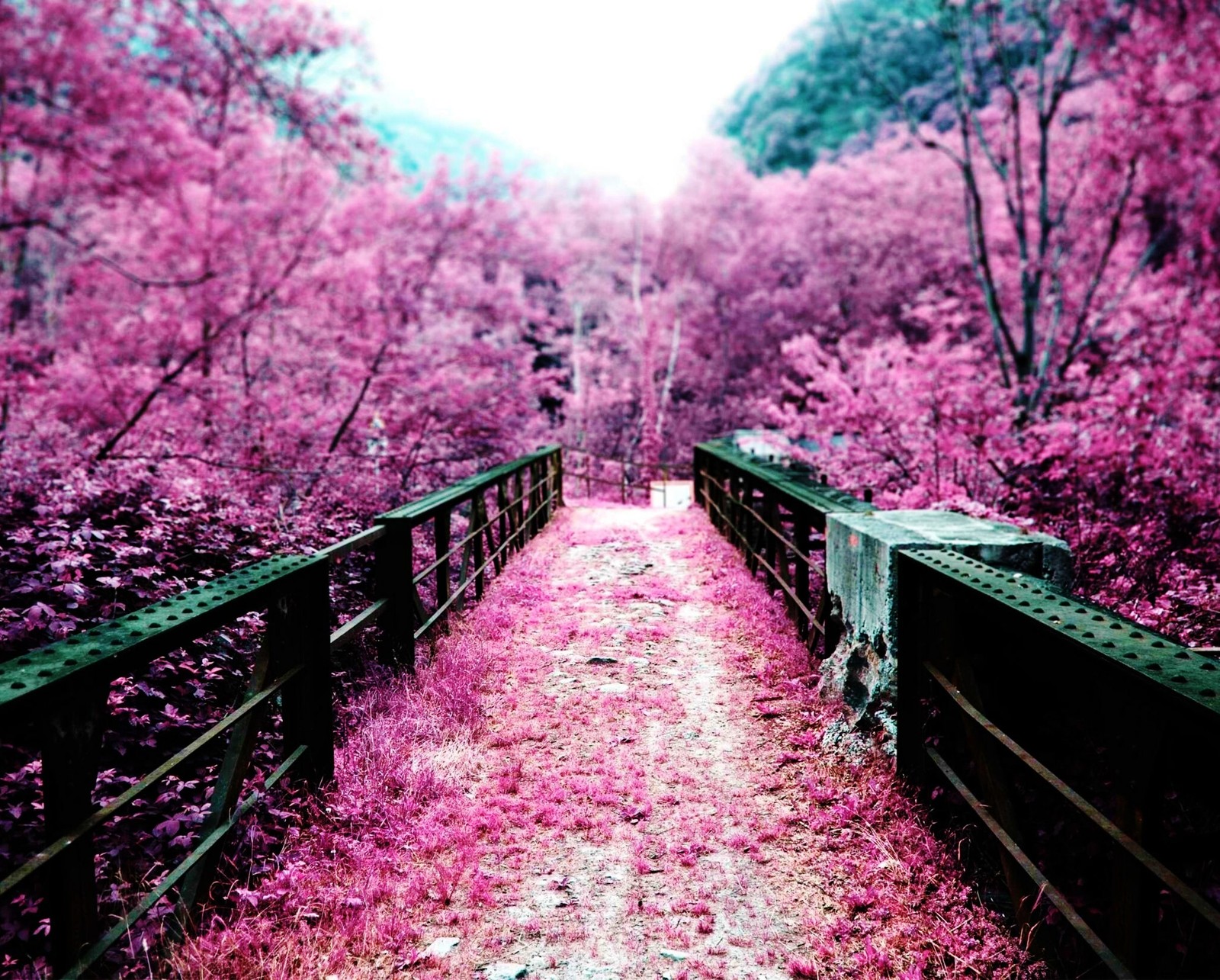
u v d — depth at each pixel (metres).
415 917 2.94
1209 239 15.75
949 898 2.92
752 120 72.44
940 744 3.45
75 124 15.30
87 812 2.27
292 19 18.27
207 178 19.02
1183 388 10.12
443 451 13.13
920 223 31.92
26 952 2.74
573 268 39.88
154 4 15.58
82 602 4.01
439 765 4.04
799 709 4.64
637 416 33.53
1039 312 20.25
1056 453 8.32
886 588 3.88
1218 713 1.68
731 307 37.34
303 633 3.57
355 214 22.59
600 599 7.25
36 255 23.66
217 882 2.94
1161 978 2.28
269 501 8.01
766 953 2.73
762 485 7.00
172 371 14.33
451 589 7.19
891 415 10.35
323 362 16.25
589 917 2.95
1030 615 2.51
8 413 12.99
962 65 15.98
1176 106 14.20
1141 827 2.04
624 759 4.21
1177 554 6.41
